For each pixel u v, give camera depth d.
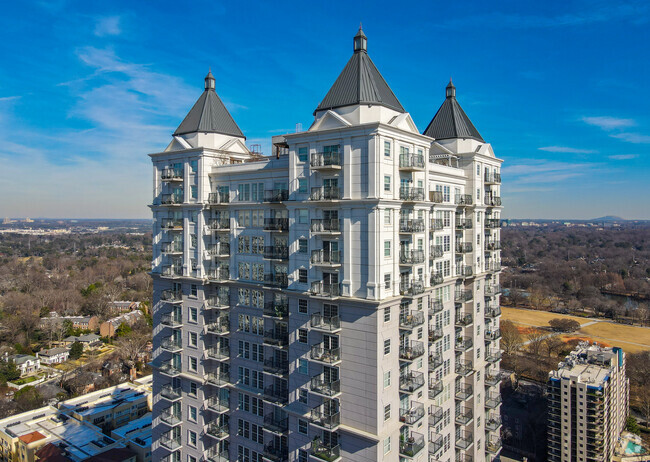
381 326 43.94
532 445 106.88
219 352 59.28
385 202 43.72
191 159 61.38
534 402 128.88
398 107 48.44
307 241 48.97
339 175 45.91
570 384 97.81
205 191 60.19
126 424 102.75
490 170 70.81
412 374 49.75
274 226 52.22
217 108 63.72
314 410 47.53
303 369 49.72
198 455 61.97
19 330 177.88
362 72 47.25
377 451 43.56
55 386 137.38
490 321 72.81
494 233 74.00
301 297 49.34
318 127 47.41
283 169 52.62
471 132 67.62
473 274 66.06
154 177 67.00
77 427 99.44
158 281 67.38
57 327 178.62
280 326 53.47
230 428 59.84
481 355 70.06
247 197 56.97
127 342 160.88
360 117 45.12
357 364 44.88
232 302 58.81
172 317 64.81
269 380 54.84
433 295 58.16
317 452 46.47
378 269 43.53
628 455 105.38
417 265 50.56
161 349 67.25
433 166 57.19
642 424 122.19
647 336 180.38
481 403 70.12
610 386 102.56
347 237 45.12
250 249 56.75
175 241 64.50
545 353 163.88
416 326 48.66
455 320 64.50
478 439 69.19
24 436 94.88
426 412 52.62
